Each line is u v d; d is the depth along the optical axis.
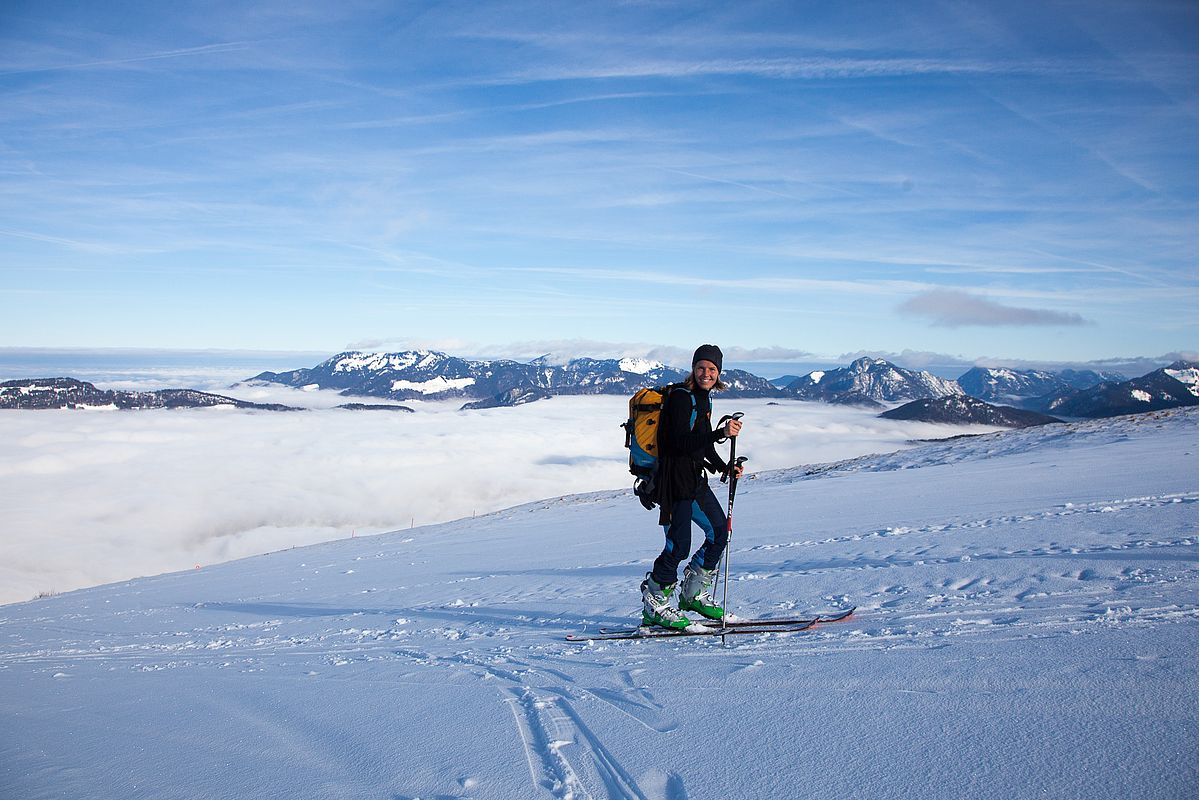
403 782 2.74
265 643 7.77
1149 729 2.49
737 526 11.78
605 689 3.80
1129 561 5.65
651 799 2.42
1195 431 18.84
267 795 2.71
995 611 4.66
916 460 22.11
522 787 2.60
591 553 12.16
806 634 4.68
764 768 2.55
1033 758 2.39
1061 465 15.23
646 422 5.26
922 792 2.25
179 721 4.09
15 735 4.04
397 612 8.81
